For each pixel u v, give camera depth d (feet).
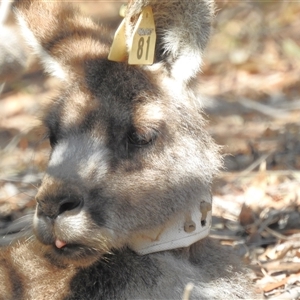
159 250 33.65
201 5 33.94
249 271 38.11
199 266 35.17
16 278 34.55
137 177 32.91
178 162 33.83
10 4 37.81
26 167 55.57
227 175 52.70
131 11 33.55
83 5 87.04
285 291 39.42
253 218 46.83
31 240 35.91
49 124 34.73
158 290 32.94
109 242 32.35
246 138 59.36
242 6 83.56
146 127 33.19
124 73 34.27
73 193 31.27
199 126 35.09
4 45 46.88
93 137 32.91
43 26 37.52
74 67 35.58
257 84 71.20
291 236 44.91
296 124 60.90
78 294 33.09
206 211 34.63
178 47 34.63
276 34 81.00
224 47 79.71
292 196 48.78
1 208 49.57
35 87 70.54
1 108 69.41
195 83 35.99
